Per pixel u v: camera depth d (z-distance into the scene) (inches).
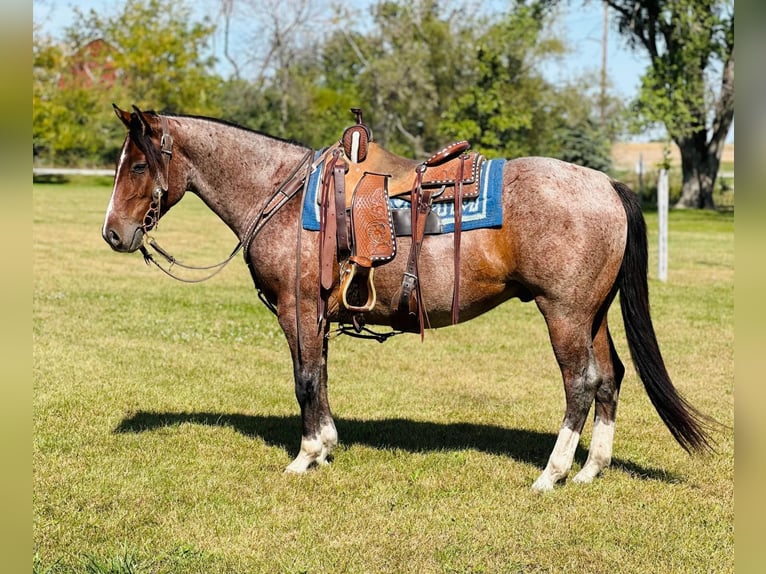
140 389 261.9
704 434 177.9
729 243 804.0
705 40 1180.5
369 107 1630.2
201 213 1045.8
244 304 429.4
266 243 185.2
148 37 1692.9
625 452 209.9
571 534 159.0
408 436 222.7
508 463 199.8
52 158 1797.5
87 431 218.1
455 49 1539.1
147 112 185.0
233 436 218.4
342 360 315.9
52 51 1546.5
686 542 155.9
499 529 160.7
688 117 1186.6
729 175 1670.8
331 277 177.8
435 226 175.0
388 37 1595.7
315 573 142.7
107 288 465.7
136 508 168.7
